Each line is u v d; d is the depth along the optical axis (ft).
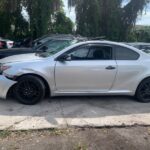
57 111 10.89
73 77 11.57
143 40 57.36
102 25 51.03
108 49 12.01
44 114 10.51
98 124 9.75
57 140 8.54
